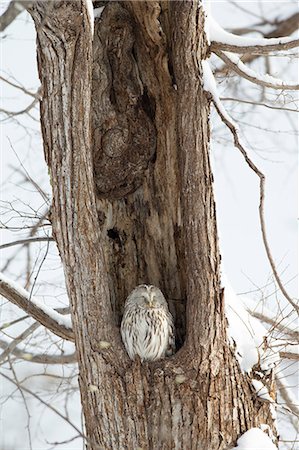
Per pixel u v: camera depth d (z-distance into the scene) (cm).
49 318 1219
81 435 894
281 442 1324
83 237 1094
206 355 1104
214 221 1103
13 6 795
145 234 1241
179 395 1107
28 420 1087
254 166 1087
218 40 1121
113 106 1206
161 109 1214
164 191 1227
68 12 1004
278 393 1402
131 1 1197
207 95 1097
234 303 1187
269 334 1212
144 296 1195
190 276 1107
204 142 1101
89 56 1051
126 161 1217
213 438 1108
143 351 1195
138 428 1106
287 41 1103
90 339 1114
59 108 1067
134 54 1223
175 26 1106
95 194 1123
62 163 1081
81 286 1106
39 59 1073
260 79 1157
